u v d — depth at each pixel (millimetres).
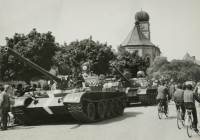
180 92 11781
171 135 9688
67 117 14914
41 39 33844
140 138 9227
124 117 15203
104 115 14578
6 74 34781
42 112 13008
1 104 12125
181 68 49688
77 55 43781
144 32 96375
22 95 14281
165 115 15375
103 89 16078
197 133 9914
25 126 13250
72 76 13930
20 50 33188
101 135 9859
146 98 22250
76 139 9297
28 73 34406
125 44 81938
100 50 44656
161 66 53625
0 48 34688
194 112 9648
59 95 12922
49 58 35031
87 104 12664
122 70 54125
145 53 81062
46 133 10703
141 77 25953
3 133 11125
